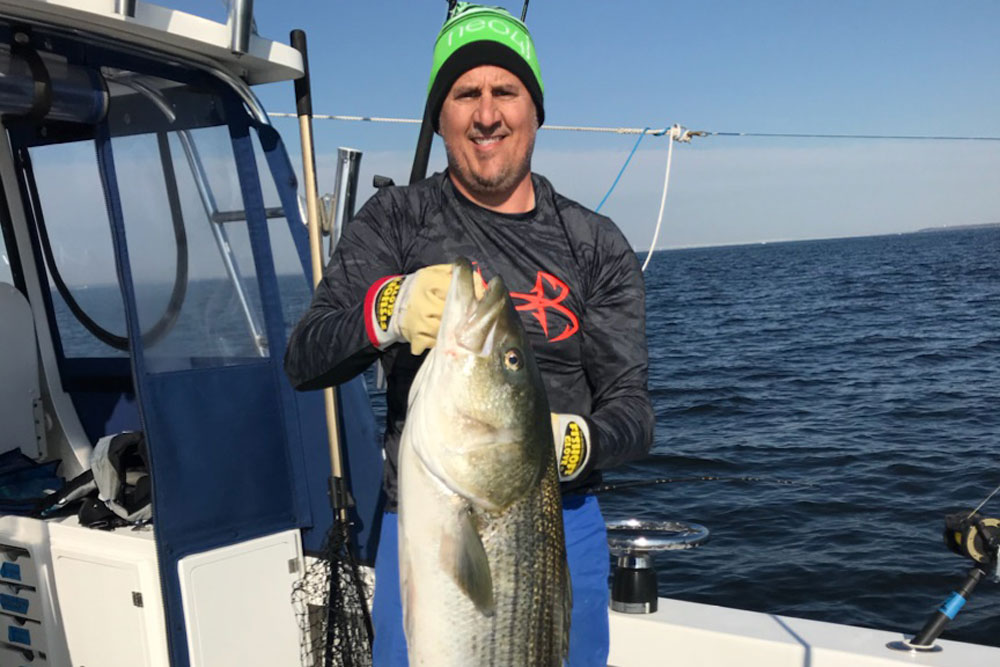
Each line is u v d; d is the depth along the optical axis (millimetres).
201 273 3264
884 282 57031
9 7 2662
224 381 3098
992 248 114000
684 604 3109
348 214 3199
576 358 2186
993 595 6797
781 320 35125
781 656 2752
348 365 1876
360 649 2877
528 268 2156
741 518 8914
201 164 3262
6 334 4016
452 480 1642
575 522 2150
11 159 4098
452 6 2391
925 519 8672
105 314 4039
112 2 2742
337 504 3012
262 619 3098
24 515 3451
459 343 1653
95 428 4215
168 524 2898
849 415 14695
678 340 29188
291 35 3307
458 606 1652
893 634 2840
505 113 2102
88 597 3174
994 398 15812
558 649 1765
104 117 2982
